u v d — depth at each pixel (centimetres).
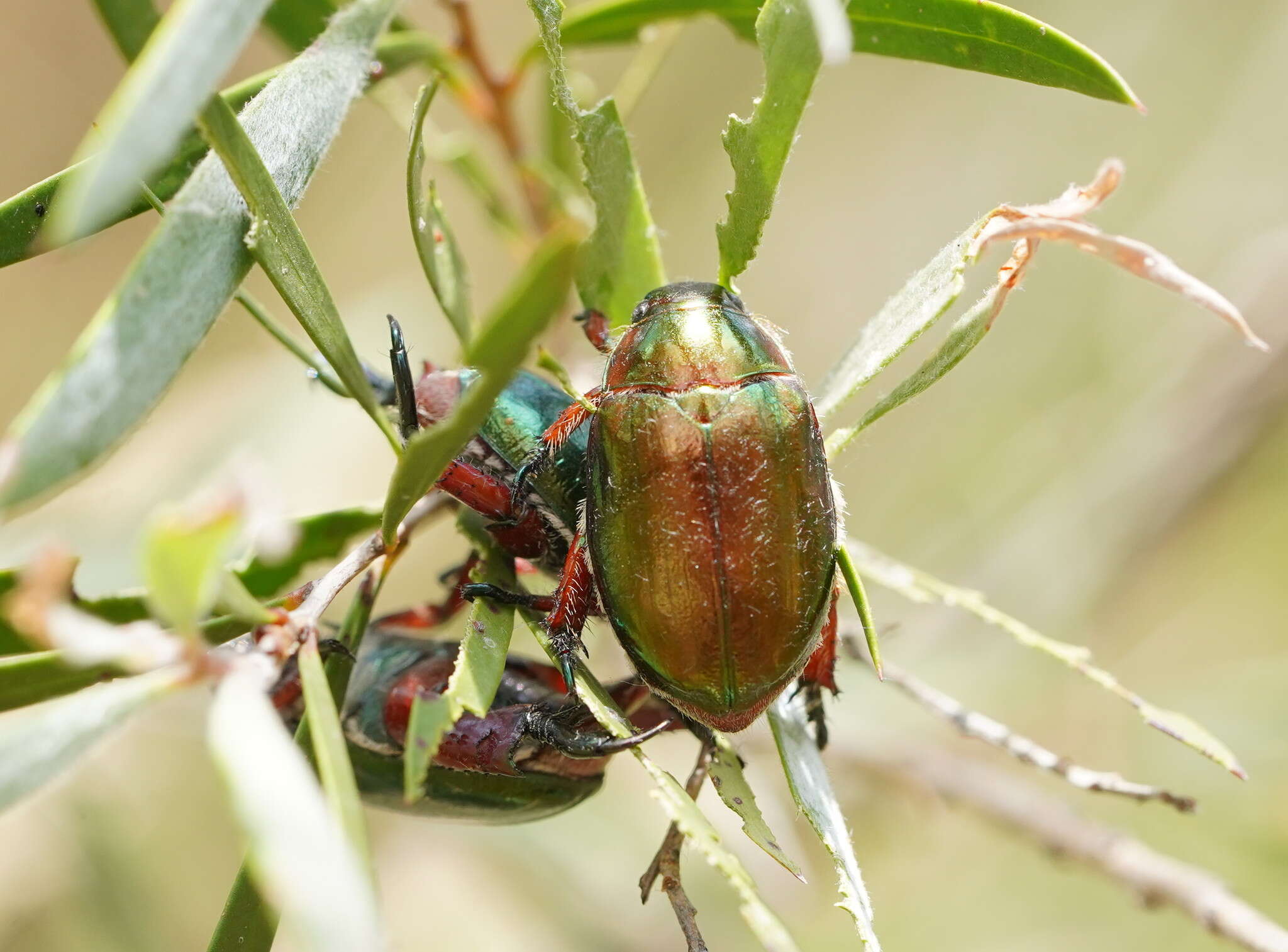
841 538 11
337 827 10
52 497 9
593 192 11
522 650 15
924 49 11
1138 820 16
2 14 18
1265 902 15
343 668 11
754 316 12
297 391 14
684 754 15
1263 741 15
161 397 10
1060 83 11
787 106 11
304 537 12
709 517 11
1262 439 17
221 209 10
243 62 18
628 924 15
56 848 14
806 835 16
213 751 9
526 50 13
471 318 12
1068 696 17
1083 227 10
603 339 12
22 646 10
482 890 16
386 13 10
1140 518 17
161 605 9
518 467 12
